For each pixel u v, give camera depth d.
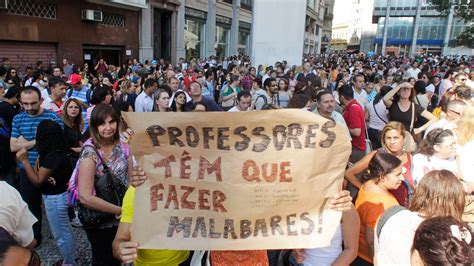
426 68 14.83
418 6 67.06
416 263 1.55
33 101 3.96
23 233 2.24
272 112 1.83
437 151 3.41
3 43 12.98
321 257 2.22
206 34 27.73
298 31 10.58
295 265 2.53
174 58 23.23
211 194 1.90
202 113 1.84
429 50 69.44
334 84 11.34
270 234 1.91
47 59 14.73
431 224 1.50
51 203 3.27
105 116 2.68
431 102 8.52
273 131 1.85
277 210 1.90
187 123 1.86
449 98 5.51
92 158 2.66
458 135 3.48
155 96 5.37
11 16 12.88
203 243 1.91
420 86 6.93
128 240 2.07
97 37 16.89
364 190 2.61
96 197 2.62
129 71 12.95
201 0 26.00
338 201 1.89
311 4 54.22
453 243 1.37
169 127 1.87
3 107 5.19
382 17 72.88
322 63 23.75
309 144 1.86
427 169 3.41
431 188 2.16
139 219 1.91
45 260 3.80
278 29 10.50
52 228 3.35
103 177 2.69
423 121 5.64
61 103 5.40
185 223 1.92
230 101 8.44
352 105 4.78
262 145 1.87
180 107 5.78
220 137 1.87
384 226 1.95
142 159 1.91
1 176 4.06
